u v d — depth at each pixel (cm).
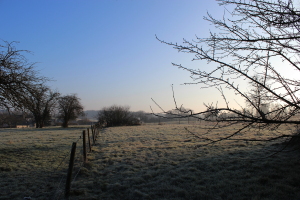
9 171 852
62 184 694
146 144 1485
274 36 356
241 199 521
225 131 2019
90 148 1273
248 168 720
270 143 1133
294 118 336
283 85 356
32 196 604
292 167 683
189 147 1224
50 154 1194
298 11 320
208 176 690
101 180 722
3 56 1012
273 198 506
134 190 626
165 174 748
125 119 5009
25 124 8456
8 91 1039
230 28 359
